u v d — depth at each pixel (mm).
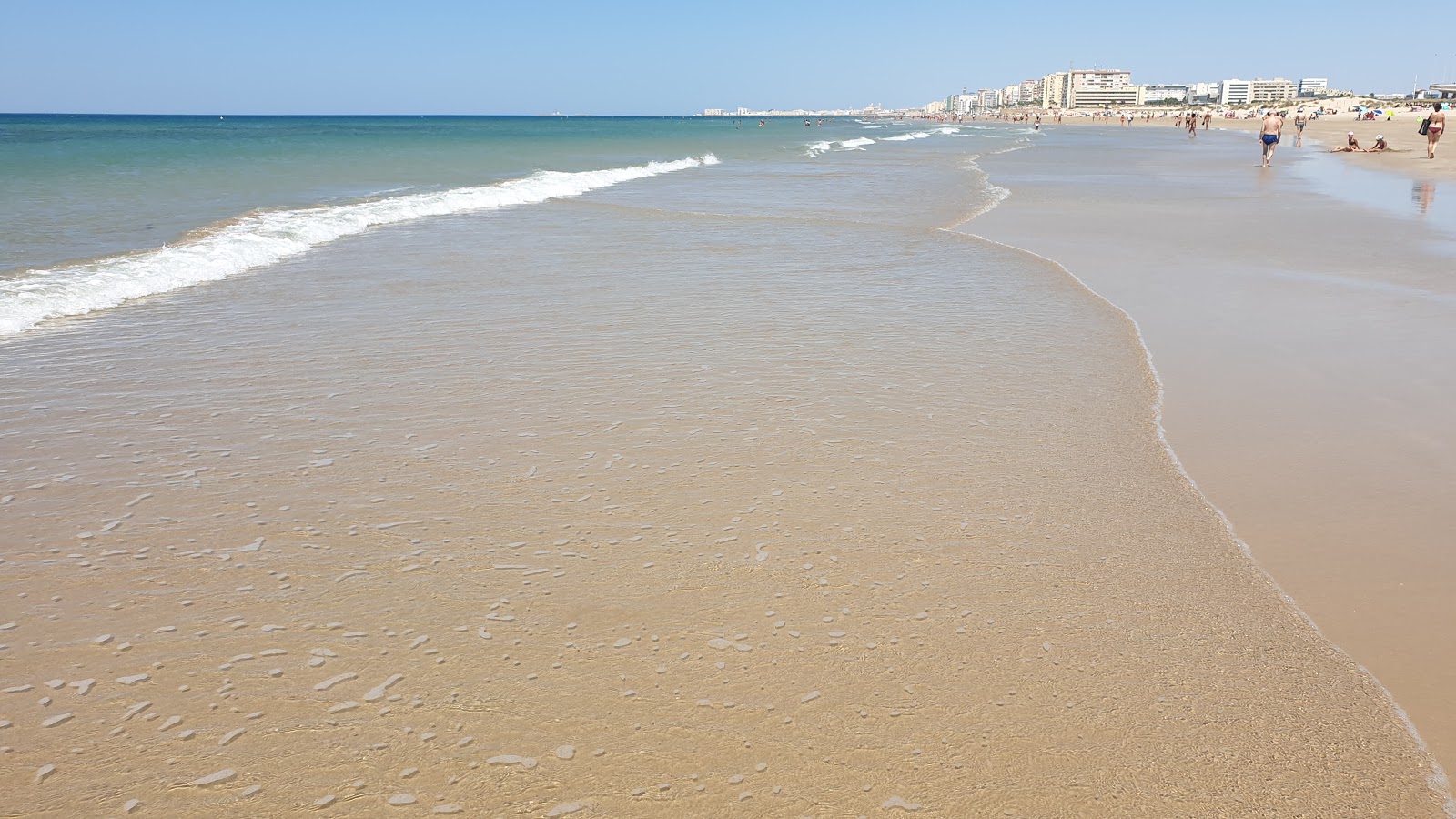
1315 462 5051
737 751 2807
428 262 10867
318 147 35750
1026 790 2664
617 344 7266
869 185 22375
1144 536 4219
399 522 4277
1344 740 2904
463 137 55844
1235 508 4520
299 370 6562
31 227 12445
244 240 11641
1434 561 4000
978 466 4969
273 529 4211
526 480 4734
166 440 5266
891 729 2910
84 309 8273
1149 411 5852
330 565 3893
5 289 8523
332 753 2783
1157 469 4977
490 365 6711
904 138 66312
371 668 3201
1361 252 11312
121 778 2666
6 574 3793
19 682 3104
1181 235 13047
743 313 8328
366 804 2574
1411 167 26938
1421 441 5328
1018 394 6156
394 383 6289
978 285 9641
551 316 8195
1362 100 175500
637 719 2949
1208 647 3381
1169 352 7152
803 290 9352
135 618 3498
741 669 3211
